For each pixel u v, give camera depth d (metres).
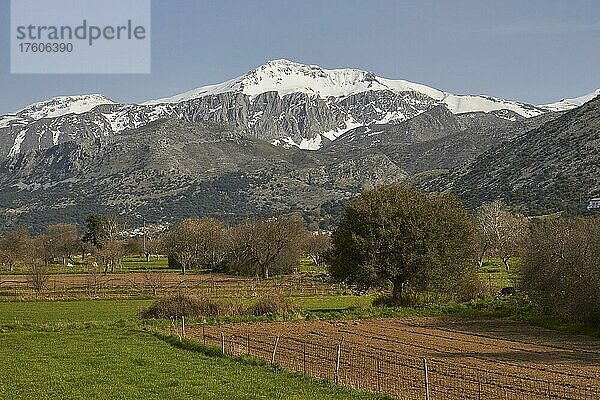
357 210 79.69
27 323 61.28
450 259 78.62
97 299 92.62
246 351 44.41
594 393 31.73
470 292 82.31
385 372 36.59
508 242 135.62
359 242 77.88
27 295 95.56
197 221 183.00
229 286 109.19
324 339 52.06
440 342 51.47
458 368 38.75
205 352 43.81
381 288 81.50
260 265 143.88
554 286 63.56
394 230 77.38
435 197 83.25
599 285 58.31
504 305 74.38
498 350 47.44
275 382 33.09
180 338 48.81
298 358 41.88
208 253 169.00
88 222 192.00
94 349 45.53
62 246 189.88
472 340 52.88
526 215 199.00
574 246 61.84
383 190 82.06
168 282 118.25
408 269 78.19
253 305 70.38
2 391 31.67
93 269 153.88
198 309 66.19
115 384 33.25
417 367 38.59
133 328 58.12
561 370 39.00
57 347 46.75
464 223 80.94
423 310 73.00
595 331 57.09
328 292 102.94
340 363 39.75
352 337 53.69
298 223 166.38
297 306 70.75
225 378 34.31
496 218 144.00
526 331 58.88
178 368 37.53
